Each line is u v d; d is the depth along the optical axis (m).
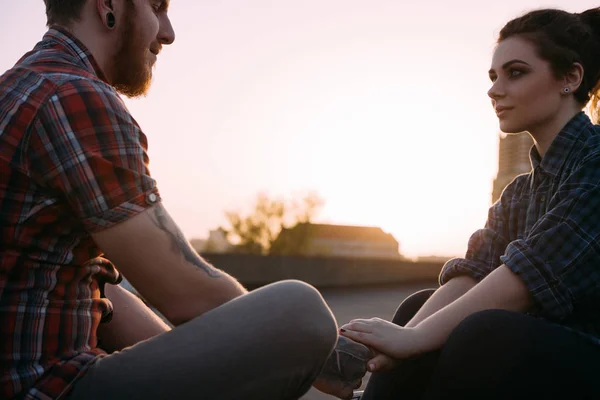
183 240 1.12
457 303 1.37
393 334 1.38
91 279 1.20
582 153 1.41
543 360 1.14
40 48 1.23
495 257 1.63
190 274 1.11
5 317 1.04
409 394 1.53
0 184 1.05
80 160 1.05
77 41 1.24
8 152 1.06
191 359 1.04
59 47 1.22
